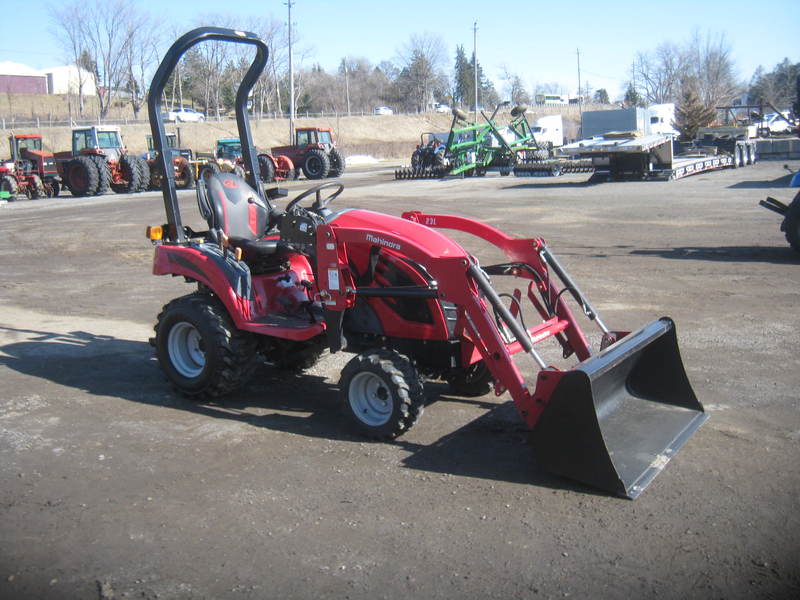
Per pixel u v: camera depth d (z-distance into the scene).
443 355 4.91
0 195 26.14
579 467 4.04
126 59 76.06
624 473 4.08
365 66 114.69
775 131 40.94
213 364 5.41
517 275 5.35
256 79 6.20
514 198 21.92
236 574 3.31
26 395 5.83
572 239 13.64
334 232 4.90
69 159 27.66
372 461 4.50
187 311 5.55
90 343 7.46
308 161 33.84
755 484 4.05
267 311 5.58
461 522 3.73
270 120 71.19
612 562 3.34
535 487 4.10
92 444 4.83
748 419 4.98
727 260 11.02
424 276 4.87
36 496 4.10
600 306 8.40
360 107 103.38
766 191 20.78
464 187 26.95
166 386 6.08
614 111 37.31
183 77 83.69
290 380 6.21
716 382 5.74
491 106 116.06
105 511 3.91
